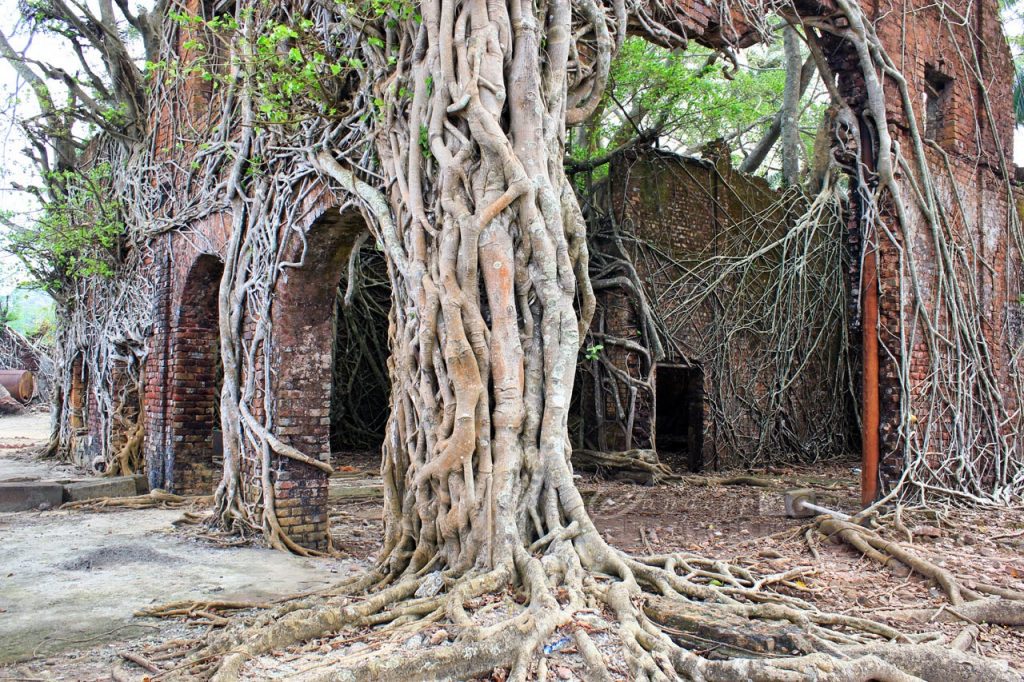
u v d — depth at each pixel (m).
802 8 7.70
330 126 6.33
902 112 8.00
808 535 6.57
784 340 13.97
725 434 12.93
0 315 30.30
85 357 12.98
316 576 5.97
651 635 3.67
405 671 3.32
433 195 4.99
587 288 5.12
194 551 6.76
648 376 11.76
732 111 14.30
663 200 12.34
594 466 11.77
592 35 5.93
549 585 4.12
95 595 5.35
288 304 7.04
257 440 7.21
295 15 6.13
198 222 8.95
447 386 4.64
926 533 6.57
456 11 4.94
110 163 12.04
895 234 7.73
